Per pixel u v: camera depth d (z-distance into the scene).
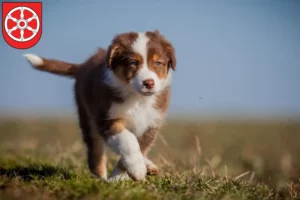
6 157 9.50
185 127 25.19
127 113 7.62
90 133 8.47
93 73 8.12
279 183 10.39
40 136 19.42
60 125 25.64
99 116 7.61
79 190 6.22
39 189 6.39
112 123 7.53
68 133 21.28
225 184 7.02
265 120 33.78
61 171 7.98
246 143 19.66
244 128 26.33
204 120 32.38
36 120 29.59
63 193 6.16
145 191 6.22
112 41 7.74
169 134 21.48
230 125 27.81
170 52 7.82
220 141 19.75
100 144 8.40
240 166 12.53
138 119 7.76
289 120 34.06
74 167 8.97
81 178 7.33
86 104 8.22
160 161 9.51
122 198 5.86
